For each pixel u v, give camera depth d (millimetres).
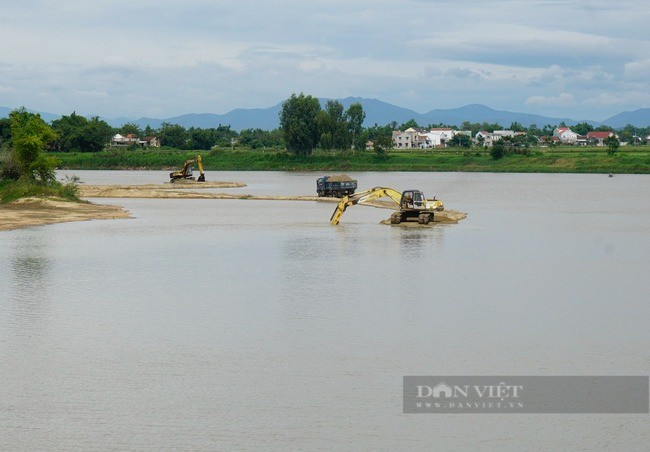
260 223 101125
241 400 31953
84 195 152125
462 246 77625
